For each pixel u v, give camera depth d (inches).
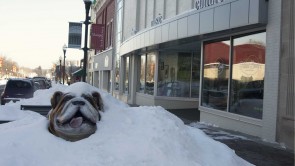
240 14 478.9
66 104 197.2
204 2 559.2
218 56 593.9
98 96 213.9
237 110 531.2
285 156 367.9
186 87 899.4
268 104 452.4
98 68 1891.0
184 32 621.9
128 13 1195.9
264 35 476.4
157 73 902.4
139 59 1094.4
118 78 1357.0
